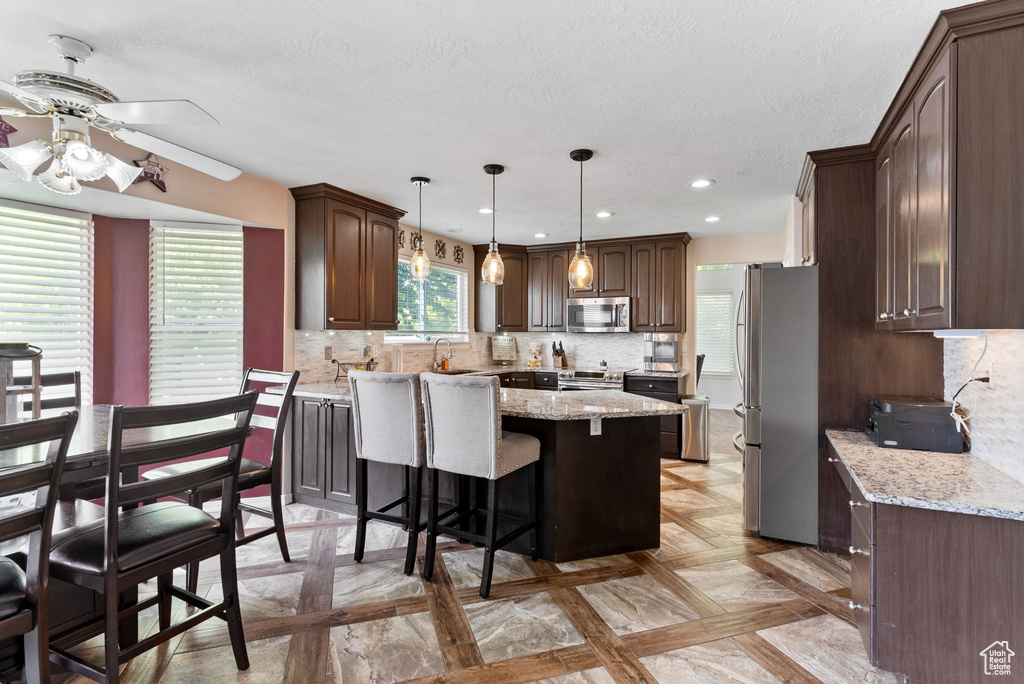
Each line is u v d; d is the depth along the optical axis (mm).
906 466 1970
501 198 3957
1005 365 1878
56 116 1751
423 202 4086
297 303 3717
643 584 2479
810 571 2621
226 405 1656
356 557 2713
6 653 1541
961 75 1611
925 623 1604
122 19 1684
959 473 1868
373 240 4043
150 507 1818
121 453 1426
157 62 1966
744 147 2865
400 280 4949
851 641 2014
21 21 1688
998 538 1534
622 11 1644
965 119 1605
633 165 3186
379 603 2287
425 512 3174
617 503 2826
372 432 2656
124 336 3252
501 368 6098
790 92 2203
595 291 5707
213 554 1737
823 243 2904
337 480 3486
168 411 1498
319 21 1702
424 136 2717
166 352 3352
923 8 1615
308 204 3664
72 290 3064
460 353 5828
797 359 2951
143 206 2992
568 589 2424
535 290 6023
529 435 2689
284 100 2293
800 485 2947
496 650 1947
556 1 1594
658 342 5422
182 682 1750
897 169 2311
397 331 4910
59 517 1764
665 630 2086
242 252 3514
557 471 2701
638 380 5191
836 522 2846
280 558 2750
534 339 6414
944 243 1682
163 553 1575
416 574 2574
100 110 1678
